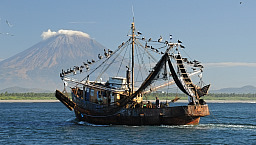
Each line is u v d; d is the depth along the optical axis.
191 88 73.06
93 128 76.50
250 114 143.38
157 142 59.62
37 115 135.38
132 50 79.56
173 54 70.44
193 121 74.88
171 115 72.06
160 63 70.88
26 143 60.69
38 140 63.50
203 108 72.38
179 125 74.56
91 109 81.94
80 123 87.88
